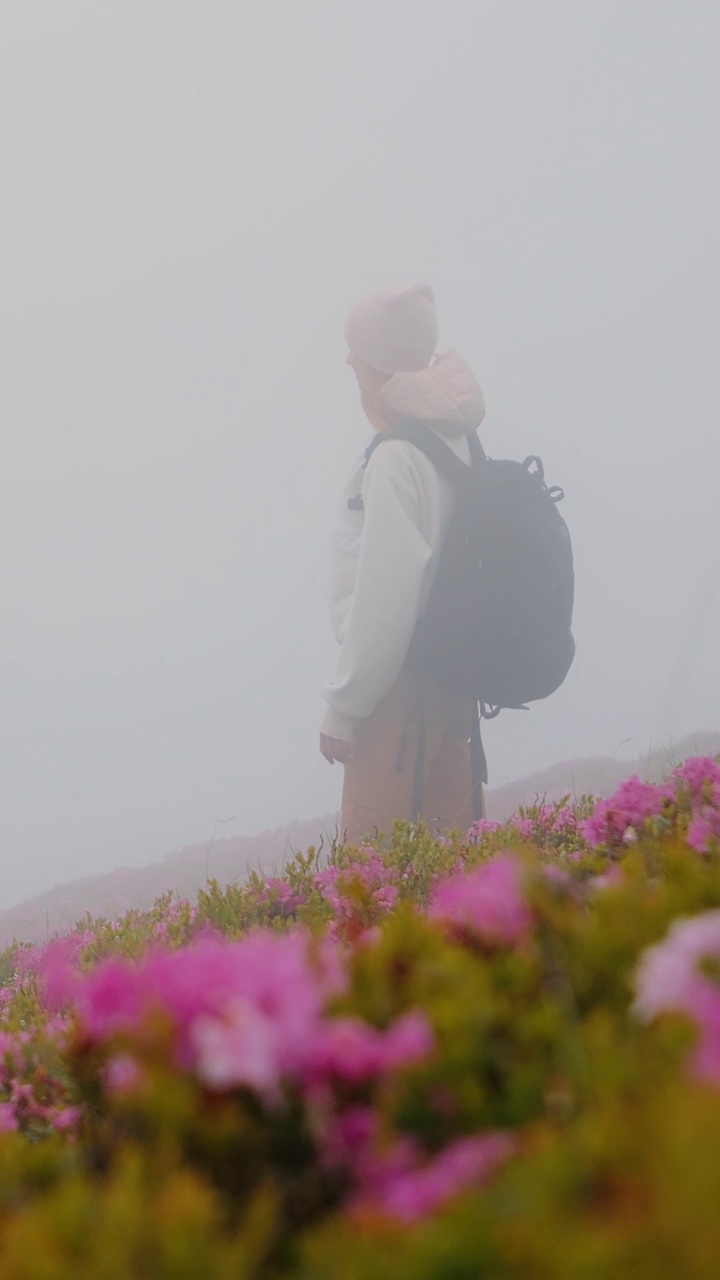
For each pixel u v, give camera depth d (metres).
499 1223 0.91
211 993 1.29
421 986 1.49
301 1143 1.24
